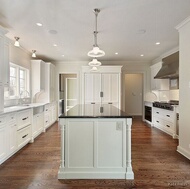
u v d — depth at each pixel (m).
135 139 4.14
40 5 2.42
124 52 5.32
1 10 2.56
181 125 3.19
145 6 2.45
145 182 2.16
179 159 2.91
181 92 3.18
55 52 5.28
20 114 3.41
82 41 4.15
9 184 2.11
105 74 6.20
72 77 8.44
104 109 3.08
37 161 2.83
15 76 4.62
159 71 5.34
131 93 8.53
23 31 3.46
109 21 2.97
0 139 2.68
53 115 6.26
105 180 2.21
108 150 2.27
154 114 5.61
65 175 2.25
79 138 2.26
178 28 3.20
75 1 2.32
